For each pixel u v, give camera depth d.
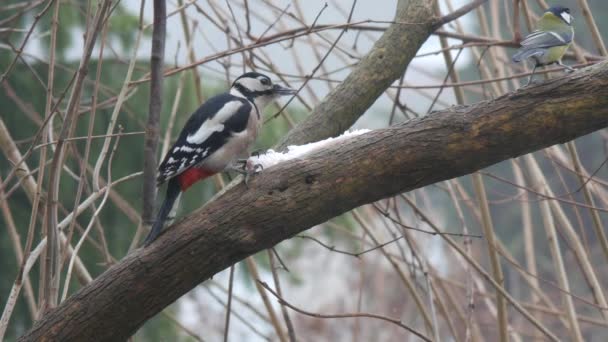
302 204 7.58
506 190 29.30
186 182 9.24
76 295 7.89
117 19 15.41
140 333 16.59
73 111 7.71
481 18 11.12
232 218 7.61
